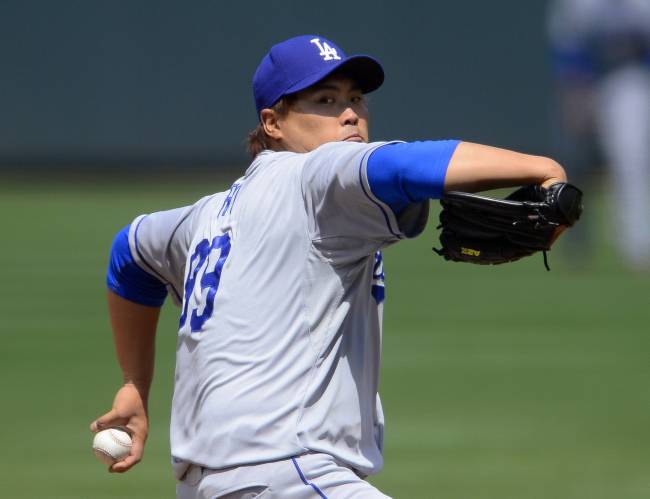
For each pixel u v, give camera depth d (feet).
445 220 35.53
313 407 36.37
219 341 37.47
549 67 255.09
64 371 98.78
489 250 35.58
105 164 260.42
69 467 69.92
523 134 256.73
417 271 164.25
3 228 197.77
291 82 40.78
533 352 105.70
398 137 258.16
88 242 181.88
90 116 259.19
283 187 37.86
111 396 89.30
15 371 98.68
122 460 44.27
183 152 260.83
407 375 96.37
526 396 88.53
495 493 63.10
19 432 78.48
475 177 33.35
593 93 150.51
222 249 38.73
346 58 40.55
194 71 259.39
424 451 72.90
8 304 132.77
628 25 146.61
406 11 256.32
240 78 259.80
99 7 257.96
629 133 151.02
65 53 258.16
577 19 147.74
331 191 35.99
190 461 37.52
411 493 63.41
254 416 36.29
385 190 34.47
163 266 44.01
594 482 65.26
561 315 125.59
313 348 36.70
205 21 258.57
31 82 258.57
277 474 35.76
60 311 128.26
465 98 257.14
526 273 160.45
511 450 73.00
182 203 215.10
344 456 36.63
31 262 164.86
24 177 260.01
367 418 37.88
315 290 36.94
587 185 176.04
